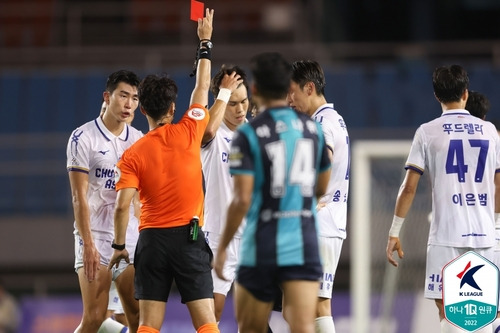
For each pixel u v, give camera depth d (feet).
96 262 74.84
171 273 69.00
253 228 58.85
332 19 247.91
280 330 111.86
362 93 224.74
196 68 76.28
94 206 78.69
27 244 190.39
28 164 204.85
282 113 59.11
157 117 70.49
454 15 257.55
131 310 78.95
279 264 58.18
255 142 57.67
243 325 60.54
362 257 96.58
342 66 231.30
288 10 243.81
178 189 68.23
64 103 223.30
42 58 233.76
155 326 68.28
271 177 57.98
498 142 75.82
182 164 68.59
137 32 244.63
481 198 74.84
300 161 58.70
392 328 104.32
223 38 241.55
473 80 224.33
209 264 69.97
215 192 81.15
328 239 75.87
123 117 77.77
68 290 190.49
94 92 225.56
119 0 248.32
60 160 205.98
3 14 243.40
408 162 75.97
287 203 58.34
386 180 101.55
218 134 81.25
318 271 59.16
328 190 75.97
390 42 257.96
